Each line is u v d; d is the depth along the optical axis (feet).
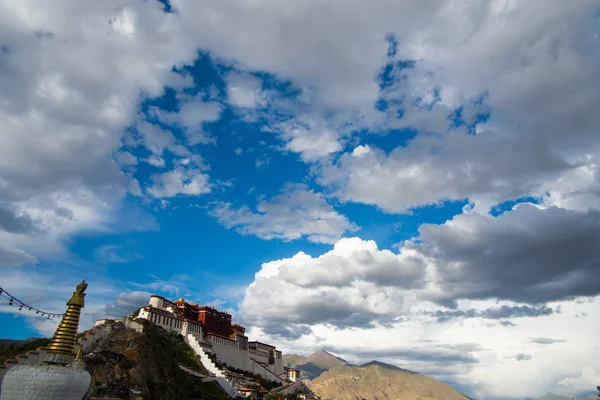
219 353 529.45
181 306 535.19
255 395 419.95
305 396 594.24
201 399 307.58
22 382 96.27
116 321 311.27
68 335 110.52
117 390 230.27
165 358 306.96
